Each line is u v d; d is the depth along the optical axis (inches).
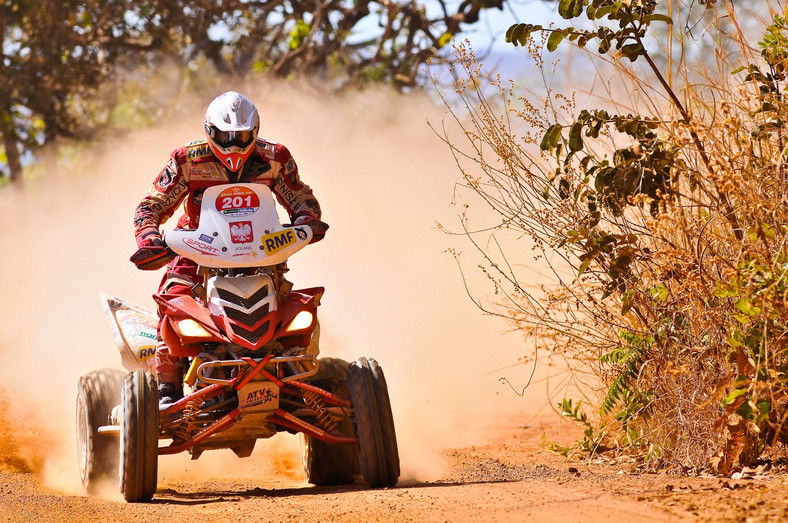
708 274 823.7
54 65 2888.8
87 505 792.3
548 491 727.7
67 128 2999.5
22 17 2871.6
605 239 845.2
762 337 771.4
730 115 847.1
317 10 3043.8
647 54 903.7
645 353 880.3
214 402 831.7
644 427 903.7
